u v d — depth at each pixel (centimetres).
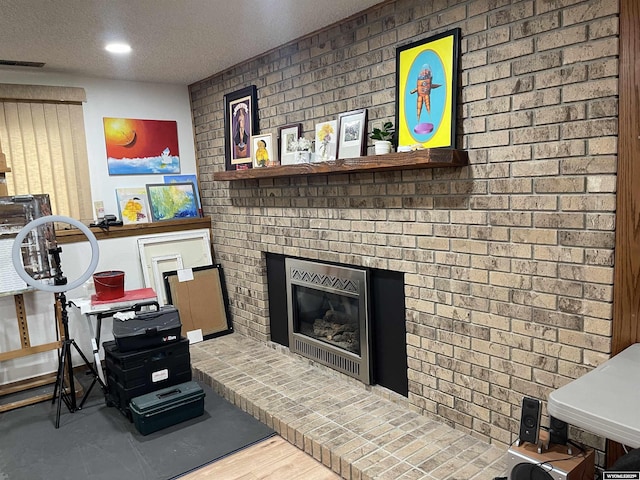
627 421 117
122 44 303
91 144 384
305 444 243
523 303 205
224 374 326
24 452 257
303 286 332
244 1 241
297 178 324
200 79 412
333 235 301
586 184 180
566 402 129
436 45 225
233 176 354
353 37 271
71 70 360
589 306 184
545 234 195
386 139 251
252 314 394
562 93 184
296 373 322
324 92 295
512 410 215
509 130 203
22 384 334
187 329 401
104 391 313
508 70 201
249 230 382
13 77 347
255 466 236
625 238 172
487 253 217
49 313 343
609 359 164
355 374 298
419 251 248
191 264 422
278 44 319
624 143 169
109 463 244
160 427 274
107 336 388
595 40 173
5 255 303
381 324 281
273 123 341
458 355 235
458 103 221
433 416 253
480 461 213
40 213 312
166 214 414
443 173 231
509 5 198
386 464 213
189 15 258
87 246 377
